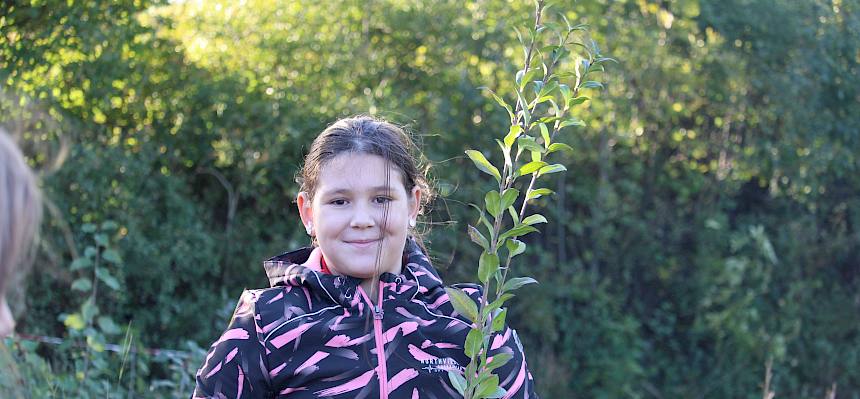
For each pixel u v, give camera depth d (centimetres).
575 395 841
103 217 663
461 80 801
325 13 811
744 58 910
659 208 904
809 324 909
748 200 941
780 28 906
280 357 229
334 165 237
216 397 226
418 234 281
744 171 921
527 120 206
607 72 863
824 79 909
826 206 941
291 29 798
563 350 846
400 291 240
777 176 926
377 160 237
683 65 902
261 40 785
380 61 817
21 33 639
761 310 895
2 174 117
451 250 759
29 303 610
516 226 202
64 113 664
